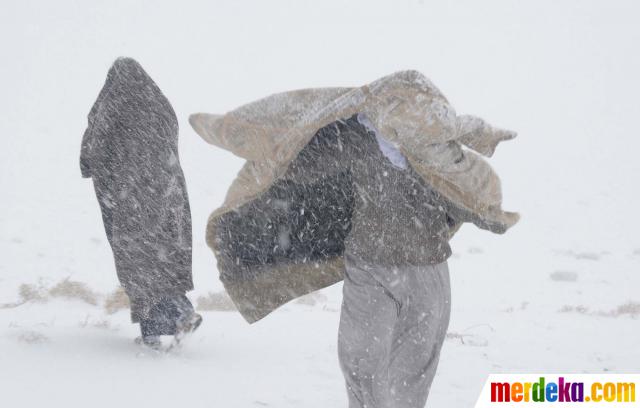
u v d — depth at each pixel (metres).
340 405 13.20
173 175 16.05
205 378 14.18
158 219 15.86
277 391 13.74
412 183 10.45
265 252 12.12
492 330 26.16
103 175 15.95
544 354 20.70
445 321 10.99
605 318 34.19
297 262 12.26
